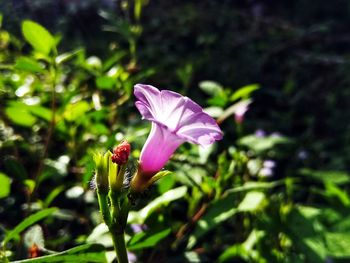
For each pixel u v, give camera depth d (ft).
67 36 1.91
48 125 0.79
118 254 0.43
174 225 0.72
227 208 0.65
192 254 0.68
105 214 0.42
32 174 0.79
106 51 1.86
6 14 1.11
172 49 2.18
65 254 0.44
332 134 1.89
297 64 2.19
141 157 0.43
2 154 0.77
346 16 2.81
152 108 0.44
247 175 0.81
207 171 0.74
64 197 0.83
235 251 0.74
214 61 2.07
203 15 2.36
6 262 0.50
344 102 2.04
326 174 0.96
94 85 0.89
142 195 0.43
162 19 2.31
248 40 2.23
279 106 1.93
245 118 1.86
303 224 0.79
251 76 2.05
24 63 0.63
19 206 0.80
